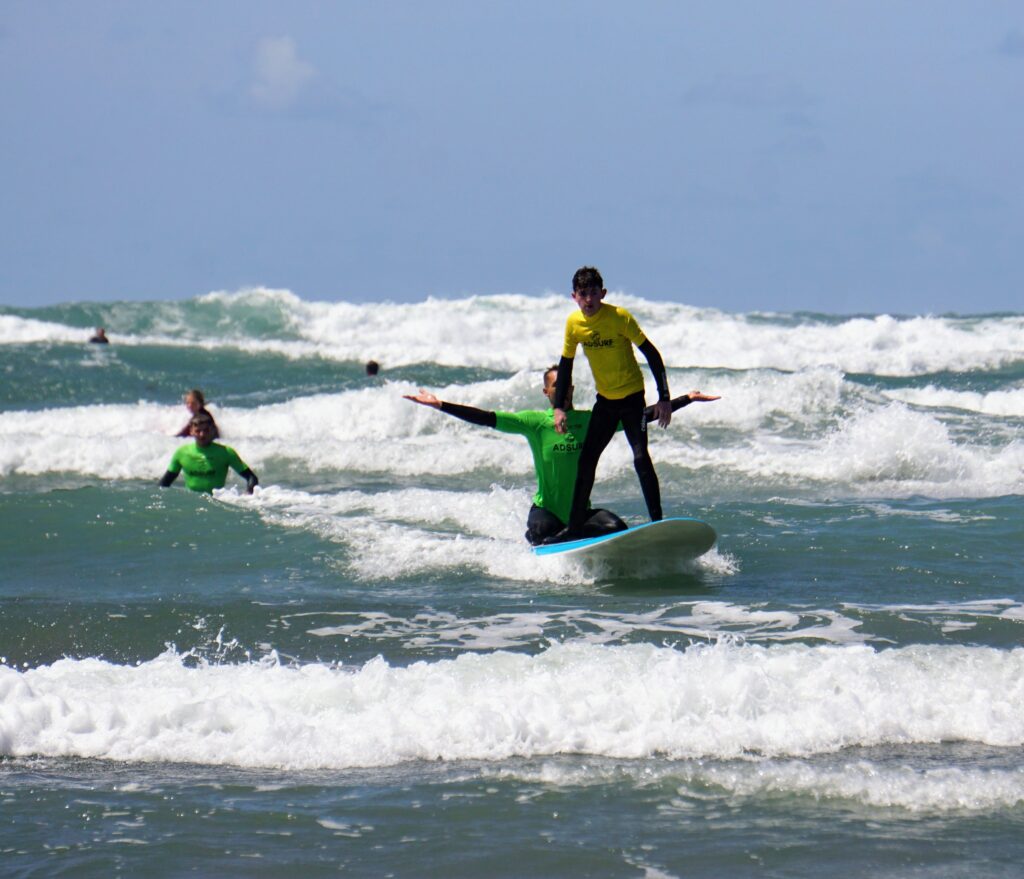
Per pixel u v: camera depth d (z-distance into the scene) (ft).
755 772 73.61
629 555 122.52
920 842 64.75
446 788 71.97
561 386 118.93
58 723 79.97
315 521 144.77
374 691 83.20
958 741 79.20
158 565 128.57
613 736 78.13
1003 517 149.69
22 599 114.21
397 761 76.28
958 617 105.70
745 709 80.79
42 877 61.11
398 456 206.28
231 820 67.82
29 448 211.82
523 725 78.69
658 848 64.23
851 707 81.00
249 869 62.13
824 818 67.67
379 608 111.14
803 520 149.79
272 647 99.86
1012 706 82.58
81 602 112.78
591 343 118.11
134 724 79.87
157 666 89.25
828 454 193.67
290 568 127.44
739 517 151.64
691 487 180.75
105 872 61.62
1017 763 75.46
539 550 125.08
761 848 64.23
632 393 120.37
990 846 64.28
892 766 74.79
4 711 79.82
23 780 73.36
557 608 110.83
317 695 83.15
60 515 145.59
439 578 123.54
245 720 80.23
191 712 80.74
